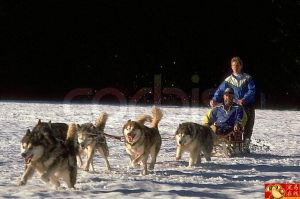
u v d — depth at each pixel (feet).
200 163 35.01
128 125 30.63
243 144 40.70
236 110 40.09
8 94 135.85
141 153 30.68
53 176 24.76
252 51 146.41
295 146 46.62
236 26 146.30
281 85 145.07
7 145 40.60
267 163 35.60
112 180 27.27
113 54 142.92
